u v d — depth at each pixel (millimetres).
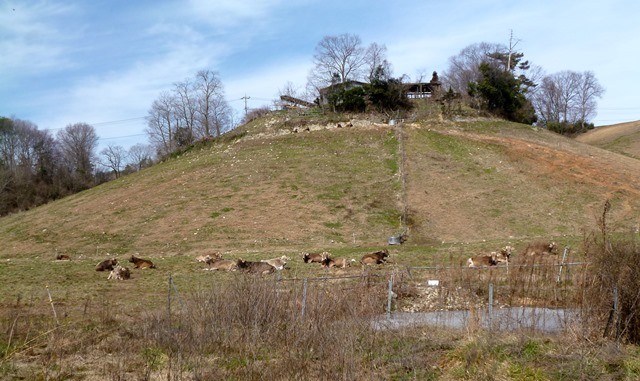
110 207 47781
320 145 58625
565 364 10609
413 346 11867
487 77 72875
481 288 17266
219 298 13156
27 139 96188
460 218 41625
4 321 14750
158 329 12883
